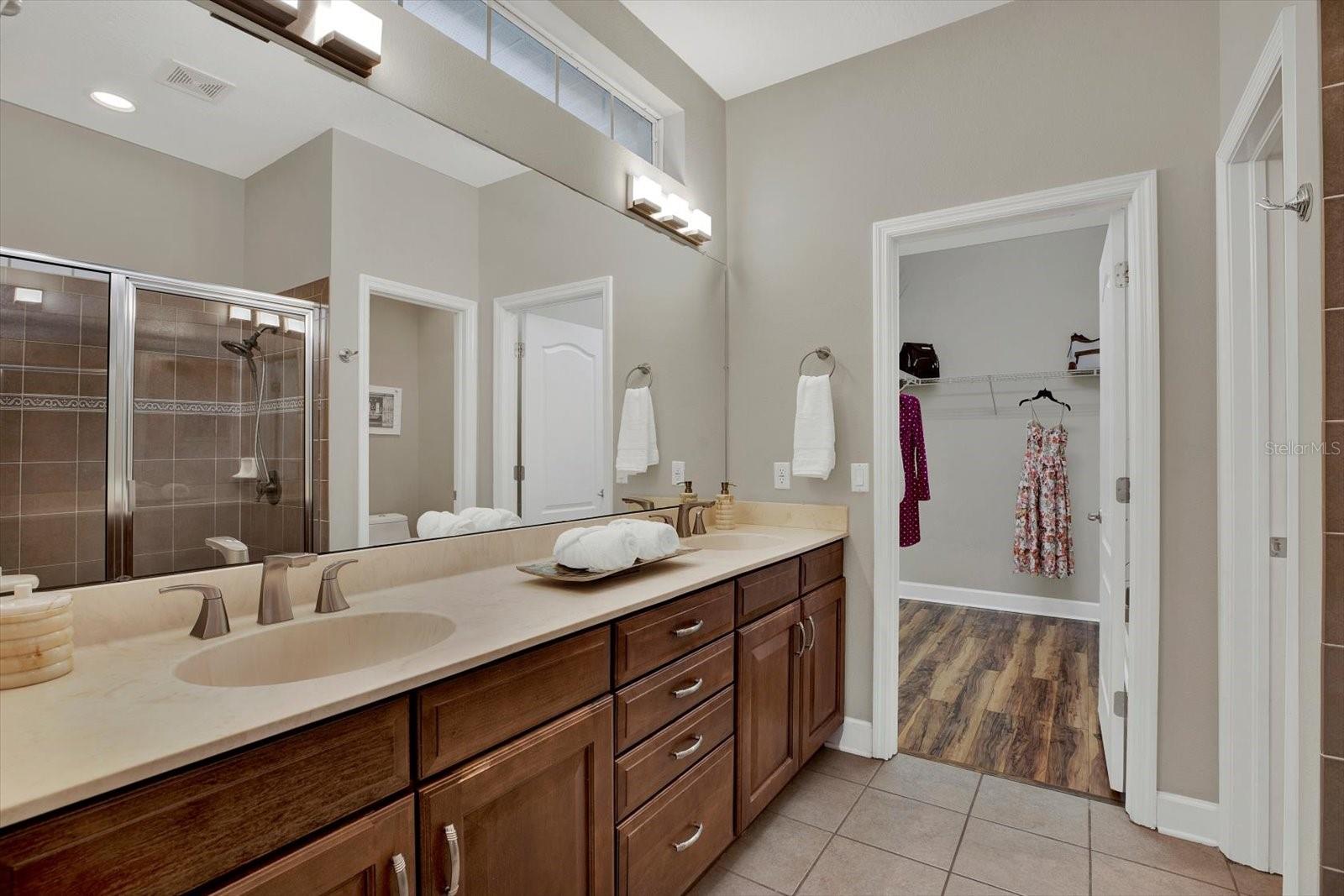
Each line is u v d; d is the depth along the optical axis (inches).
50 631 36.8
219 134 50.5
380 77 62.0
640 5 88.8
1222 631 73.3
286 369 54.5
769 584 77.4
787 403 105.9
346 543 58.5
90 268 43.7
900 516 140.6
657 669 58.4
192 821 28.9
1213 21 76.4
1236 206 71.7
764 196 109.0
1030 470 169.8
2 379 39.8
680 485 101.3
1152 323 78.0
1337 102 44.4
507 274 74.6
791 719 82.8
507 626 47.7
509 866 43.9
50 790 24.7
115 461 44.6
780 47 98.3
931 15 91.1
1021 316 176.9
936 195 93.5
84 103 43.8
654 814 57.1
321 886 33.2
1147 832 77.5
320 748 33.6
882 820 80.5
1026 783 89.0
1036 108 86.8
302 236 55.7
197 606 48.1
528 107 77.7
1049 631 158.4
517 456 75.5
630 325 92.2
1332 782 44.3
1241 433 71.3
